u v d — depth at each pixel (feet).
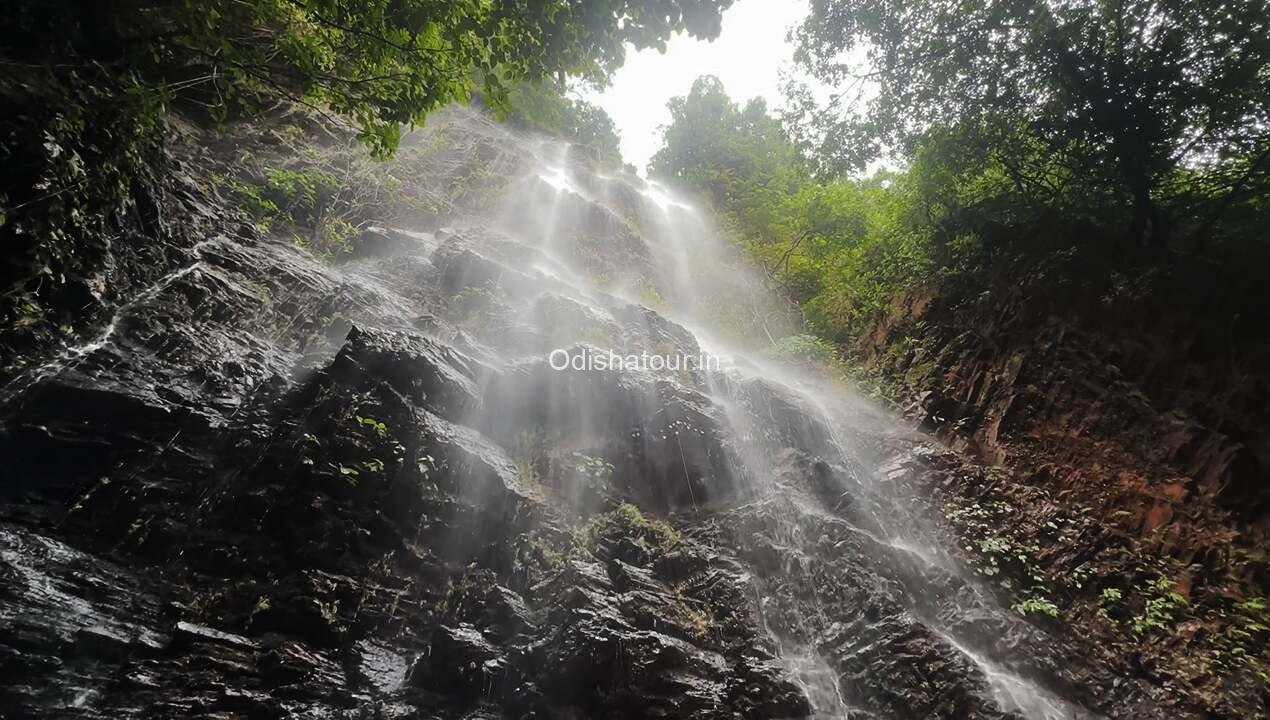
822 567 22.06
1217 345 28.14
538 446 23.76
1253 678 19.79
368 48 20.29
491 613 17.02
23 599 12.37
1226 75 28.07
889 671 18.31
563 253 46.73
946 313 41.63
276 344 22.98
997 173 42.14
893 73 39.58
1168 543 25.22
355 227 36.78
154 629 13.56
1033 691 18.78
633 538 21.18
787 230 67.10
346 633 15.35
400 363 21.22
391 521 18.01
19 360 15.98
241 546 15.70
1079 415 31.01
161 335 19.56
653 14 19.45
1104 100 32.09
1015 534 26.89
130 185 21.47
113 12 21.04
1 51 18.04
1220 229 31.73
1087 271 34.30
